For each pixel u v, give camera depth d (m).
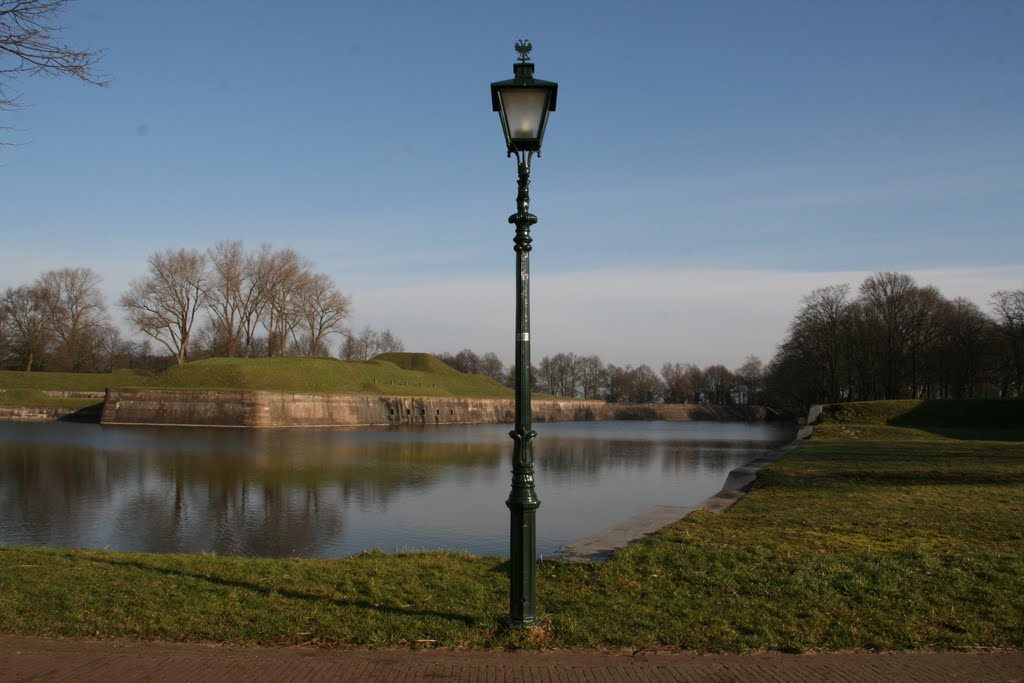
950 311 76.88
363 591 8.93
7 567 10.27
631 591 8.80
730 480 22.66
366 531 19.92
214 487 27.72
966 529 12.54
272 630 7.48
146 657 6.78
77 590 8.94
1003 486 18.92
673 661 6.73
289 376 79.50
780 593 8.61
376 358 119.19
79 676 6.29
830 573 9.25
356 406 76.94
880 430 44.34
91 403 75.75
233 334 85.62
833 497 17.27
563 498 26.23
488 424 93.19
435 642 7.15
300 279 88.06
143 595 8.73
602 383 172.62
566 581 9.30
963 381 76.25
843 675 6.37
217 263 83.44
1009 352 72.75
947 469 22.39
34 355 93.25
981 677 6.31
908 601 8.20
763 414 131.50
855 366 80.81
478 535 19.41
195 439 49.66
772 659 6.79
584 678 6.28
